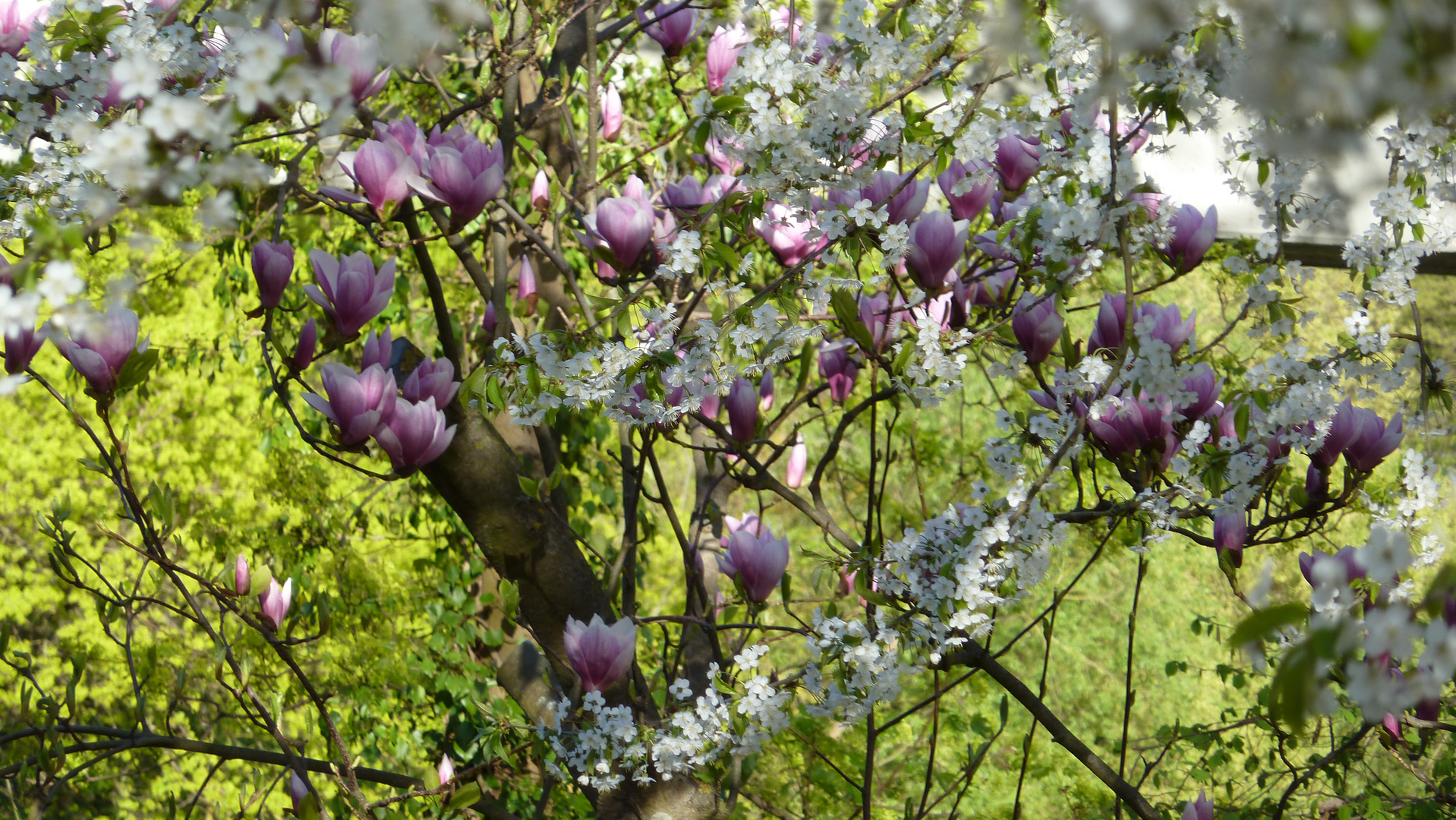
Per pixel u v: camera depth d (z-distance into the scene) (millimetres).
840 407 3795
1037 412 3289
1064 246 3152
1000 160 3361
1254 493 3244
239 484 10133
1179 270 3273
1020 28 2391
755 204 3162
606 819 3643
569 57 4199
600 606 3623
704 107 3131
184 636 9031
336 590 7980
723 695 3402
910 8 3105
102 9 3033
